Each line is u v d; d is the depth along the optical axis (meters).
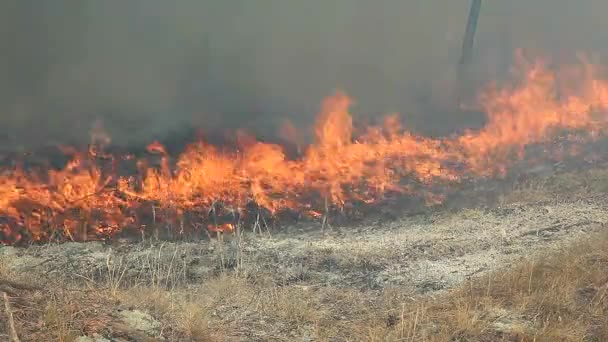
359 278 6.57
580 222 8.06
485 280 6.08
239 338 4.95
